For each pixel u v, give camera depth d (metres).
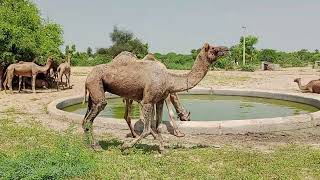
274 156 7.44
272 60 50.56
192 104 16.41
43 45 20.36
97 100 7.79
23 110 13.20
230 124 9.75
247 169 6.66
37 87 20.61
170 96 10.02
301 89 18.55
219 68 38.66
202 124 9.69
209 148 8.09
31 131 9.55
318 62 42.78
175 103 10.77
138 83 7.54
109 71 7.69
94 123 10.39
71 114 11.34
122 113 13.95
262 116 13.37
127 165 6.81
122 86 7.64
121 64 7.67
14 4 20.39
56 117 11.62
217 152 7.67
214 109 15.02
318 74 30.77
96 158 7.18
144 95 7.56
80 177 6.25
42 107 13.90
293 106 15.56
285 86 21.55
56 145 7.97
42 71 18.30
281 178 6.20
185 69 37.69
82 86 21.42
